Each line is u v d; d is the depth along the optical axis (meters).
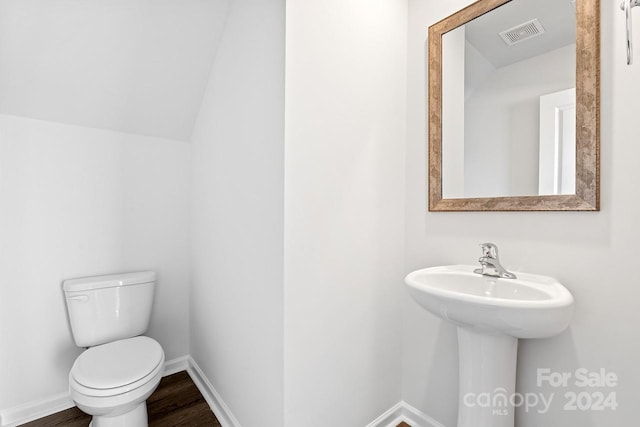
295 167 1.13
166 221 2.00
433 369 1.46
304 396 1.18
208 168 1.78
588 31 1.01
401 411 1.59
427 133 1.47
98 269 1.76
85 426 1.53
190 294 2.09
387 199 1.49
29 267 1.57
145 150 1.90
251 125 1.31
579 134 1.04
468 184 1.33
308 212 1.17
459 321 0.99
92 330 1.59
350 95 1.31
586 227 1.03
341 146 1.28
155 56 1.59
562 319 0.87
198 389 1.85
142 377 1.28
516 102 1.21
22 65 1.40
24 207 1.55
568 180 1.08
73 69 1.49
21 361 1.56
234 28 1.47
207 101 1.80
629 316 0.96
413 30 1.53
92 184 1.73
